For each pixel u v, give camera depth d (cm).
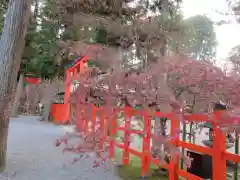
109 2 654
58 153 540
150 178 379
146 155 378
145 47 497
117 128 422
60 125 1097
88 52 410
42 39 1192
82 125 429
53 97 1338
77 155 515
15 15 411
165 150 327
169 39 520
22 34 420
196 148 279
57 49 1080
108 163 459
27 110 1719
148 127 360
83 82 385
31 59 1356
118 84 321
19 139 718
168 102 286
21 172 404
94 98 379
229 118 227
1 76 405
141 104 320
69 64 1096
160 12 601
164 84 297
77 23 702
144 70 329
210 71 285
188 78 298
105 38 625
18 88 1499
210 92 280
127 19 633
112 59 359
